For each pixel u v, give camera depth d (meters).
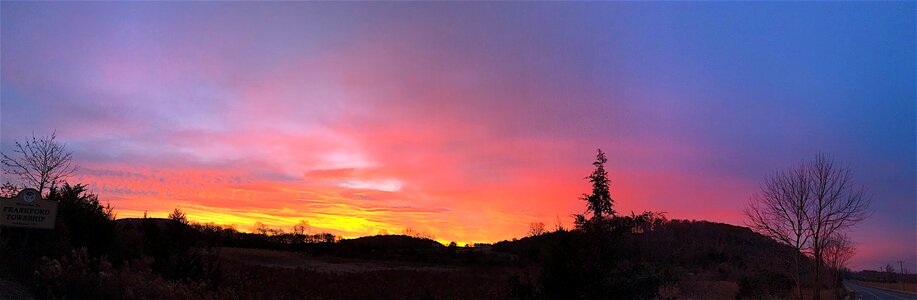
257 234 114.12
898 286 101.88
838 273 42.00
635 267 14.68
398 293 37.09
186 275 20.69
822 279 41.62
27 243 15.79
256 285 28.58
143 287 13.38
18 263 13.23
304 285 39.09
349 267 78.00
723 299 35.44
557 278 13.88
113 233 19.70
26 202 14.28
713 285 41.00
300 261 81.62
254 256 79.00
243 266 50.94
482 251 112.44
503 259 99.94
